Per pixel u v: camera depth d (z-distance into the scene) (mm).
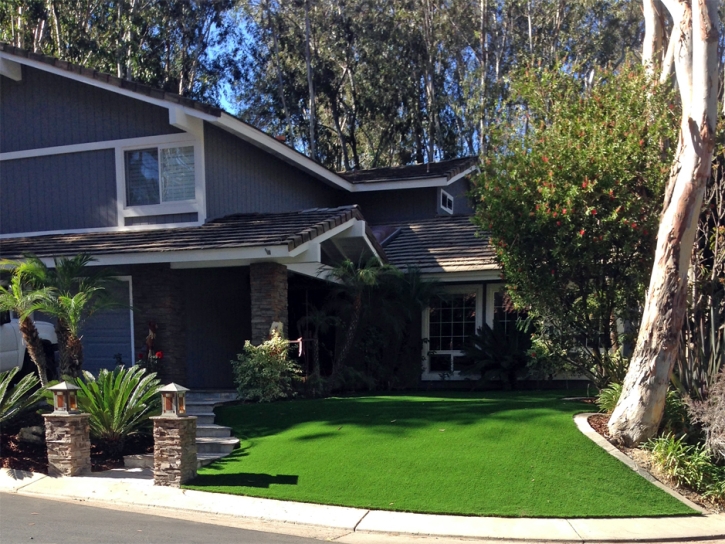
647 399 8125
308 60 32594
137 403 9289
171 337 12672
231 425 9828
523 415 9234
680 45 8797
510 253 10602
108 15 29484
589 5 31422
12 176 14906
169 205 13688
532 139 11445
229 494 7441
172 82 32656
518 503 6887
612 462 7730
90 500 7500
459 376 14859
